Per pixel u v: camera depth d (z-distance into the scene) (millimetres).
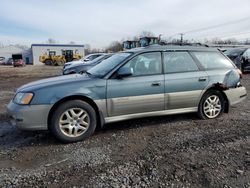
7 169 3100
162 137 4098
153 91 4410
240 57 13523
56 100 3840
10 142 4020
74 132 3998
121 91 4199
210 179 2768
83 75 4652
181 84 4629
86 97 4031
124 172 2965
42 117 3809
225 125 4641
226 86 5055
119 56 4707
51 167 3137
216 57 5156
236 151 3473
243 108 5926
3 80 15148
